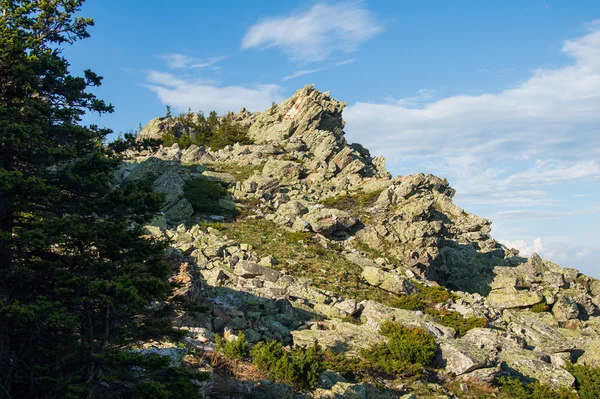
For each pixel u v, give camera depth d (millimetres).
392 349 24359
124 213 14336
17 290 12852
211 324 24047
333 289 33750
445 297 34906
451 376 24500
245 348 20391
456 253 46125
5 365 12516
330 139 73812
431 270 43062
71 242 13562
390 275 35688
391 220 46094
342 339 25250
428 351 24578
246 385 17125
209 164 67688
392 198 51906
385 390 21547
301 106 85250
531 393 24125
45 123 14031
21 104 14055
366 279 36469
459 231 54812
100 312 13688
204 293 27500
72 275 12664
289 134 80000
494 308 36250
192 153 72312
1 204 12570
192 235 39062
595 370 26672
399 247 43781
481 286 41094
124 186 14477
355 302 30281
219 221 44875
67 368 12938
